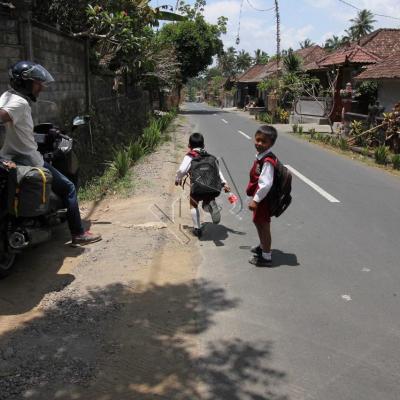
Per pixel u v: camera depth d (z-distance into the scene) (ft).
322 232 21.04
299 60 99.60
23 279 15.28
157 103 102.42
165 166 36.32
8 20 22.00
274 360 11.12
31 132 15.02
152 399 9.61
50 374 10.32
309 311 13.58
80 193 25.54
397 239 20.27
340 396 9.88
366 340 12.09
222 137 61.57
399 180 34.50
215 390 9.97
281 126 84.02
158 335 12.09
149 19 38.65
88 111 36.01
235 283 15.40
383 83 63.72
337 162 42.39
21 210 14.02
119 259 16.99
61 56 30.01
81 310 13.28
